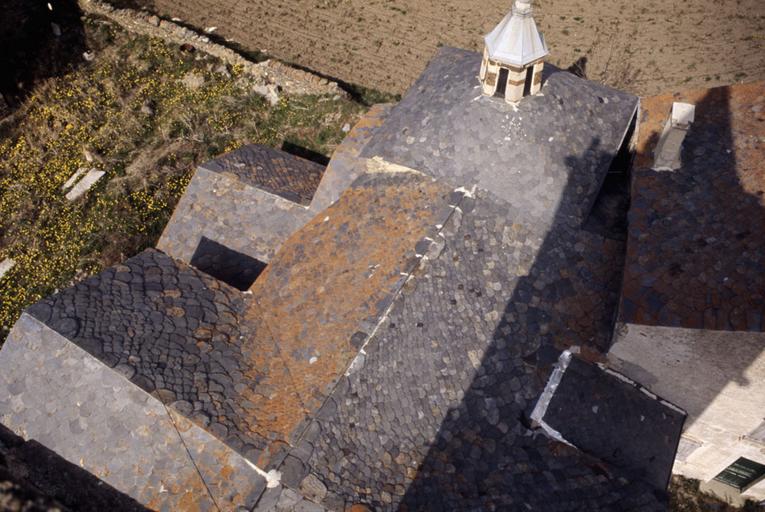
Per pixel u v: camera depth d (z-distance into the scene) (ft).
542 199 47.88
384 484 39.24
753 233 41.68
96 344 41.24
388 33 92.43
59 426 40.52
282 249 50.37
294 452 38.58
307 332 44.88
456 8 95.91
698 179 45.37
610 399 44.39
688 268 41.68
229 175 57.93
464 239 46.78
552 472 41.27
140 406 39.68
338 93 80.69
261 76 84.12
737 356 40.37
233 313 46.42
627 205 49.52
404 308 44.27
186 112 81.92
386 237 47.60
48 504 27.45
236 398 40.98
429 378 43.09
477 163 48.24
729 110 48.32
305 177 60.54
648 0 94.58
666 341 41.27
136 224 71.41
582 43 88.38
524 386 43.83
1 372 42.09
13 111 85.66
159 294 45.68
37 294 67.21
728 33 88.84
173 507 38.04
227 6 98.12
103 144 79.87
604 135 49.75
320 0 98.32
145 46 91.25
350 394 41.22
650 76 83.41
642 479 41.29
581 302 45.88
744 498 55.47
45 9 94.17
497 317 45.39
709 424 47.55
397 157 50.14
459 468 40.91
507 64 45.39
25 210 74.08
